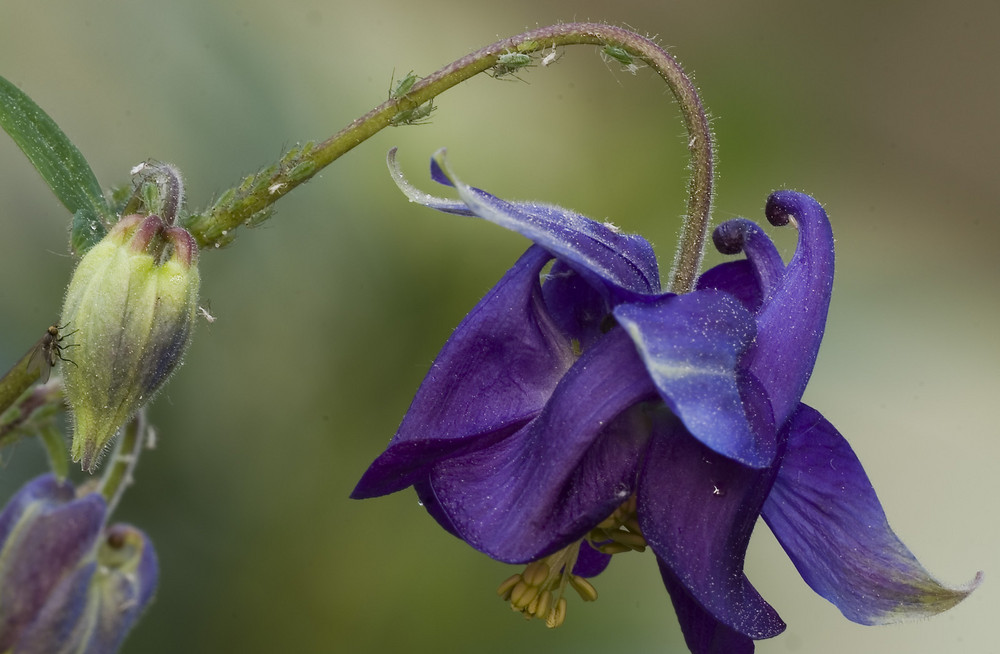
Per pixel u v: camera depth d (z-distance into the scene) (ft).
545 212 0.92
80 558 0.99
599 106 1.64
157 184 0.95
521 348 0.93
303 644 1.23
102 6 1.47
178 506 1.23
